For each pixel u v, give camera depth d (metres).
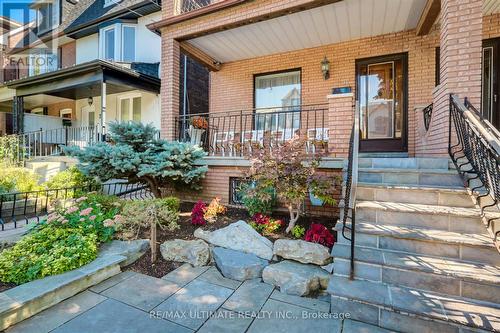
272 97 6.62
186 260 3.18
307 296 2.50
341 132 4.01
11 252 2.77
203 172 4.86
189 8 6.77
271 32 5.28
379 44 5.41
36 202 4.85
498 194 2.24
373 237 2.63
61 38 10.49
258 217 3.80
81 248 2.86
